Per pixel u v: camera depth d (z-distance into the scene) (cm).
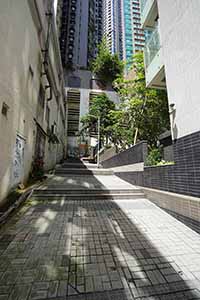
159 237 302
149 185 543
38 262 221
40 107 754
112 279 196
